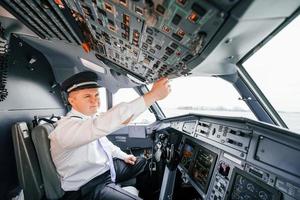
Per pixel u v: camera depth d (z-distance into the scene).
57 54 3.37
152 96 1.52
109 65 2.87
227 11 0.67
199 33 0.88
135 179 2.69
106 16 1.20
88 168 1.97
